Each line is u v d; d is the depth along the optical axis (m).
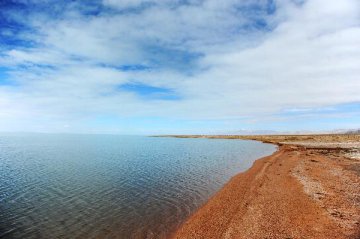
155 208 20.34
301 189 23.30
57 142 139.12
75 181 31.28
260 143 104.50
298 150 60.06
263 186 25.00
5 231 16.33
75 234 15.77
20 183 30.30
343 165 36.75
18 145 108.12
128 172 37.41
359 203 19.06
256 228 15.17
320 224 15.27
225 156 57.16
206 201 21.77
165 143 128.00
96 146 103.12
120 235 15.50
